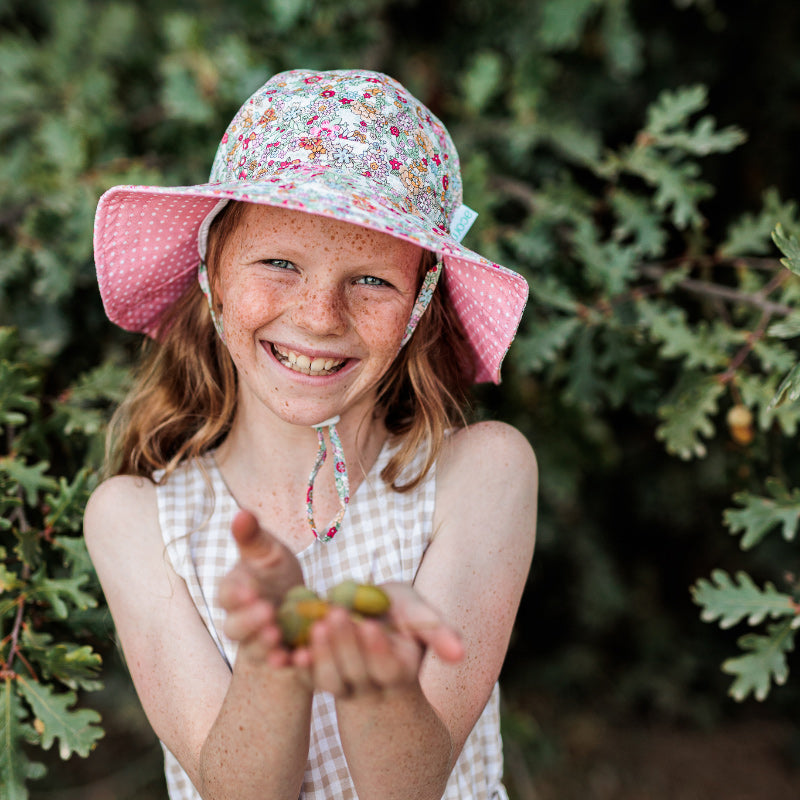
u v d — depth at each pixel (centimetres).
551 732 347
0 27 291
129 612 129
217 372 150
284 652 82
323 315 118
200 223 134
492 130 241
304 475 136
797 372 136
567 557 339
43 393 198
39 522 169
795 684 360
